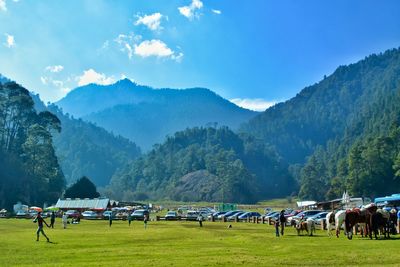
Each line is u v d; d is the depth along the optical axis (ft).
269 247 107.45
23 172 489.26
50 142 559.79
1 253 101.30
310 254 91.91
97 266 79.82
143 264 81.46
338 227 130.21
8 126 556.10
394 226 131.75
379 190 587.68
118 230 178.91
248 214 283.79
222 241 126.72
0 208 446.60
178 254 95.86
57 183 568.41
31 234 153.38
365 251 93.30
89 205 401.29
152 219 294.87
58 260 89.81
